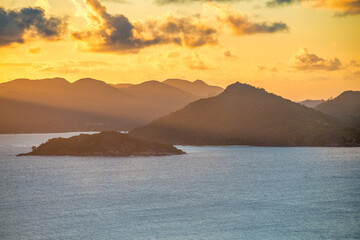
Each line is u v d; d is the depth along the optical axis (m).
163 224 116.12
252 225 114.44
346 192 157.12
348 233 107.62
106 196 153.75
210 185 176.12
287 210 129.62
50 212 129.62
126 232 109.56
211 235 106.69
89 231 110.44
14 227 114.19
